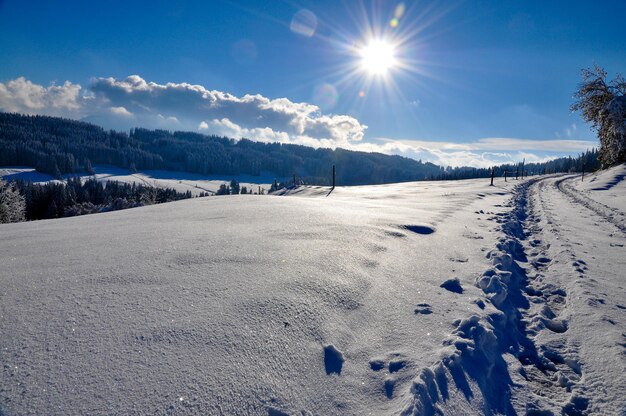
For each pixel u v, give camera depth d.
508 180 33.31
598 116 30.61
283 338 2.47
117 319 2.49
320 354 2.41
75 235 5.00
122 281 3.13
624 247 6.71
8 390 1.79
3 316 2.44
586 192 20.45
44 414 1.68
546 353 3.01
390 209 9.18
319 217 6.44
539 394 2.50
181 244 4.34
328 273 3.63
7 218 32.12
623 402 2.33
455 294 3.71
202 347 2.26
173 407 1.79
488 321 3.17
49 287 2.95
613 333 3.19
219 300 2.85
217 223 5.82
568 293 4.27
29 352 2.08
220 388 1.95
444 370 2.34
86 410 1.72
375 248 4.81
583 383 2.58
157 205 9.42
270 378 2.09
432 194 17.64
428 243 5.61
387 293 3.51
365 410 1.98
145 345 2.23
